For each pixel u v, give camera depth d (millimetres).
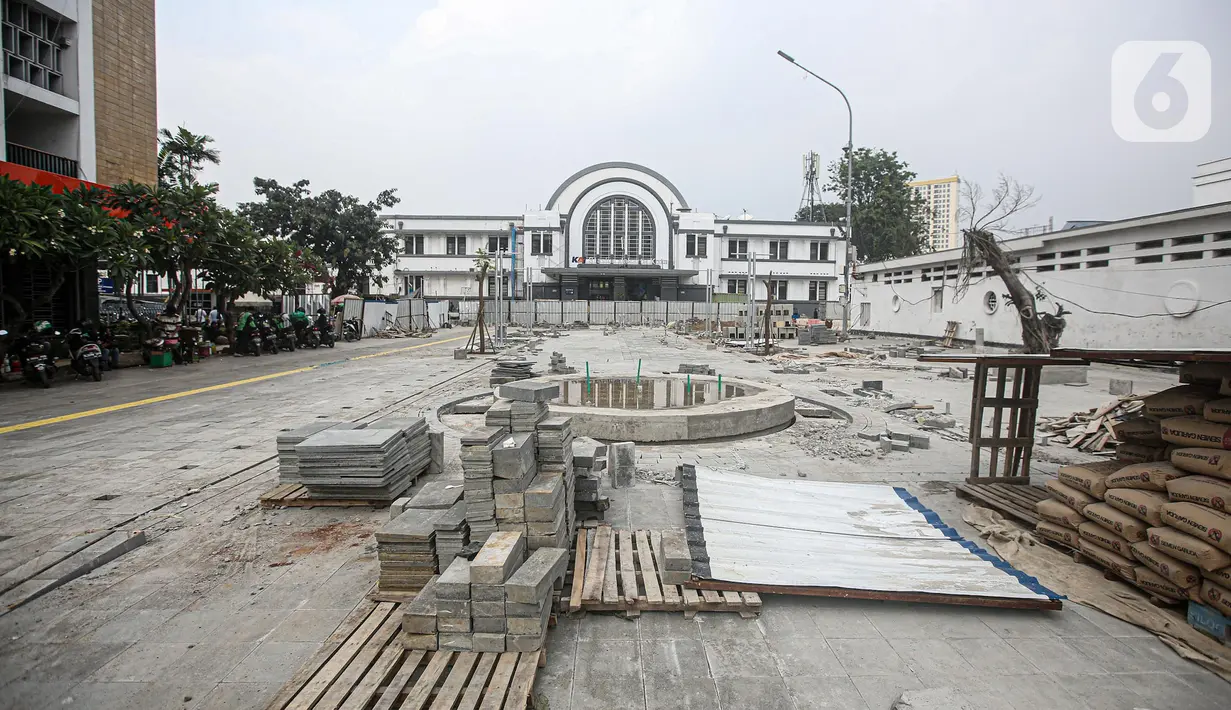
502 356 21094
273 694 2906
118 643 3340
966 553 4418
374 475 5336
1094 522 4242
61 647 3299
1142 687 3037
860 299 35281
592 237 53094
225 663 3150
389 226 51844
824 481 6391
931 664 3219
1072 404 11359
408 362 19172
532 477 4070
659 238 53250
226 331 22312
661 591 3779
